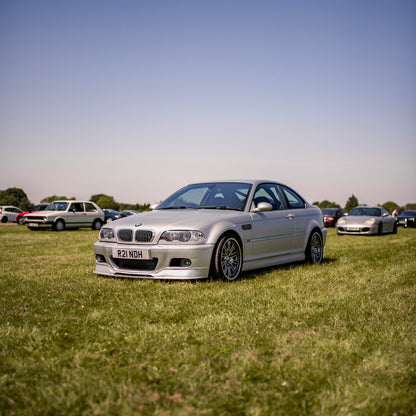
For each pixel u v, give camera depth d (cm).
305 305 412
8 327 337
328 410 211
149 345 298
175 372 252
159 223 563
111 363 268
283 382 239
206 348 291
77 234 1755
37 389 230
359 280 558
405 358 274
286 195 729
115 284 528
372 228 1723
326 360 271
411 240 1369
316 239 761
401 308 404
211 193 670
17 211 3294
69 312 389
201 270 543
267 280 564
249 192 653
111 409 210
